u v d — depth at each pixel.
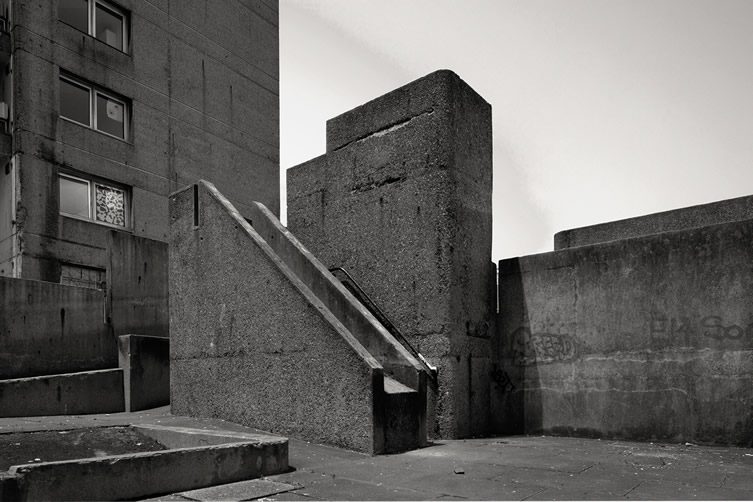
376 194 10.15
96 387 11.98
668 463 6.27
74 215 21.81
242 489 5.35
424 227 9.28
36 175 20.30
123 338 12.66
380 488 5.32
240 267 9.20
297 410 8.00
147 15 25.69
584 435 8.64
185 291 10.35
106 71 23.44
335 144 11.05
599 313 8.72
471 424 8.99
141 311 14.50
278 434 8.23
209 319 9.75
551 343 9.16
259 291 8.80
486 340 9.55
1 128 20.34
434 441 8.32
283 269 8.52
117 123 24.17
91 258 21.86
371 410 7.05
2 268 20.55
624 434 8.27
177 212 10.73
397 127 9.92
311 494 5.14
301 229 11.60
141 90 25.00
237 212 9.71
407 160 9.67
